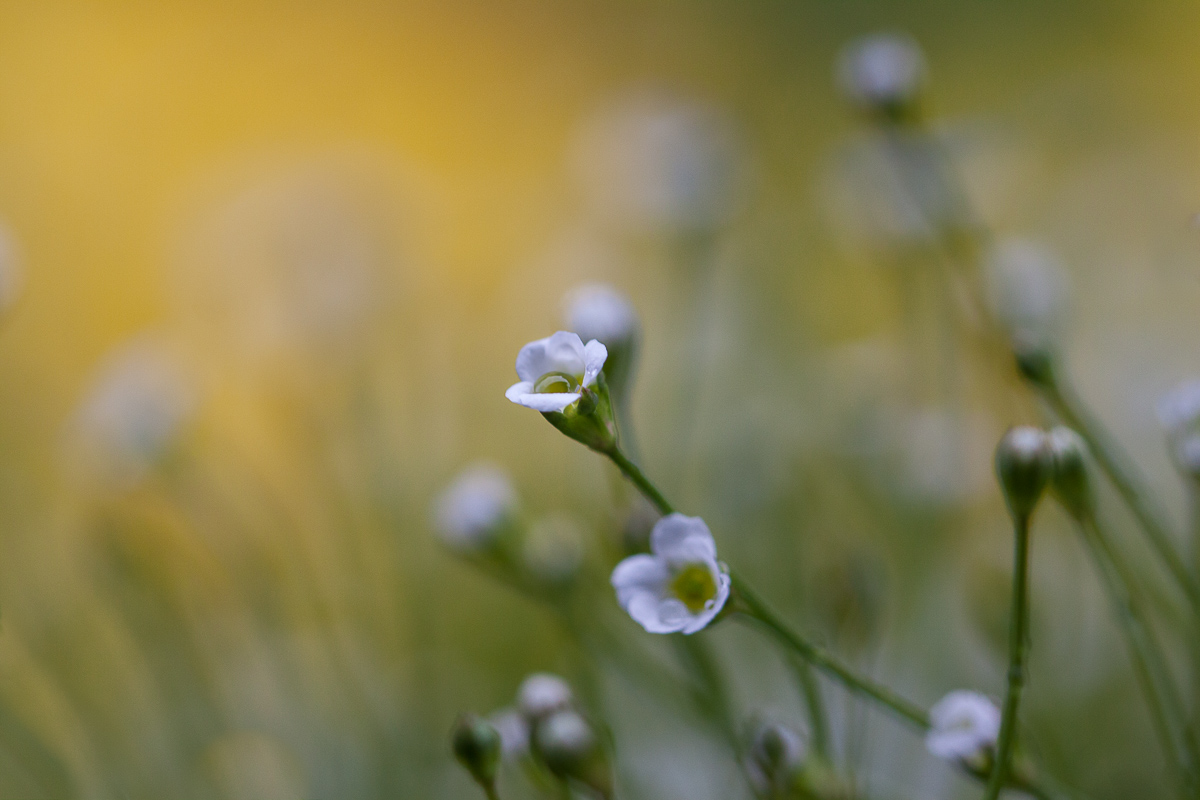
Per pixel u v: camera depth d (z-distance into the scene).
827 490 0.24
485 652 0.25
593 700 0.19
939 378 0.25
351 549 0.24
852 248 0.29
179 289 0.31
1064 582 0.21
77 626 0.23
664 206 0.28
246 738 0.21
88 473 0.23
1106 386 0.25
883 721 0.20
